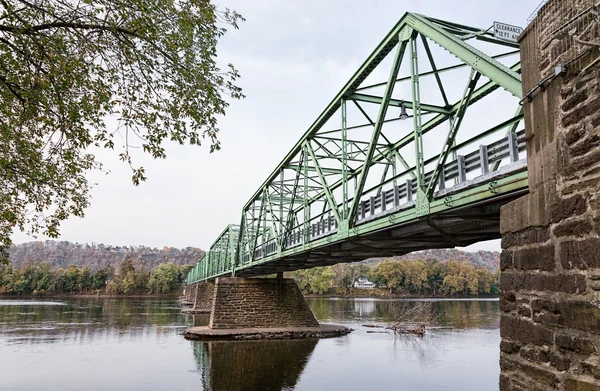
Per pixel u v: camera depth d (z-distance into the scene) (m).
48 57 7.34
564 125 4.87
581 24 4.73
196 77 8.37
